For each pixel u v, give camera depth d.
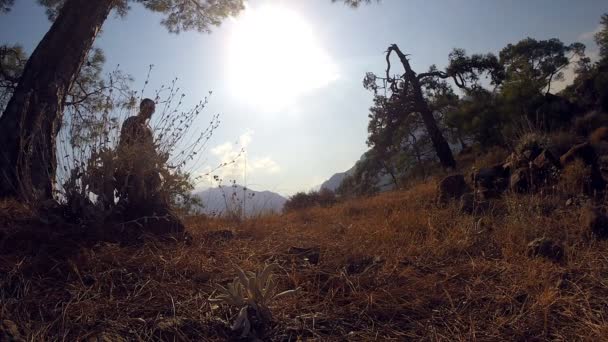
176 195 6.18
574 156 8.41
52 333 3.23
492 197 8.45
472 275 4.60
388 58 29.94
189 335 3.38
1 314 3.22
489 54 29.83
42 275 4.04
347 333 3.54
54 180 6.54
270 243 5.69
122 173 5.74
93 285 3.93
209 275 4.40
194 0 13.41
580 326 3.53
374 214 8.31
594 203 6.74
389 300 4.02
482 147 26.22
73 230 4.98
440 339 3.43
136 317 3.58
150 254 4.67
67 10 7.24
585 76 30.62
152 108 6.14
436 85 30.53
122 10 12.61
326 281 4.37
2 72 11.69
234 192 7.73
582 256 4.95
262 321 3.56
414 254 5.31
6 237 4.53
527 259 4.88
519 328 3.54
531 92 25.64
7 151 6.32
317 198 15.65
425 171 29.59
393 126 30.03
